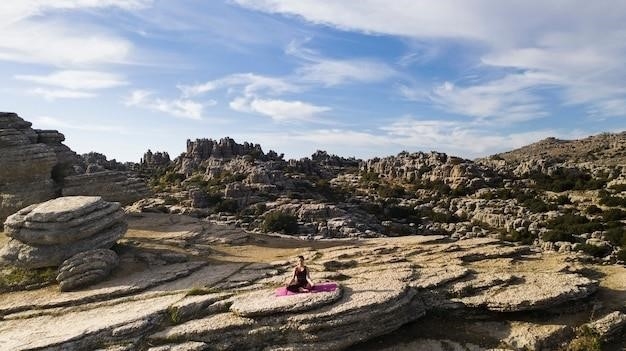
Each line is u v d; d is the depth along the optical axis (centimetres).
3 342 1934
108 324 2009
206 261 3058
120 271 2788
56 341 1888
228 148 18175
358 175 18188
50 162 4072
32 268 2711
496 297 2359
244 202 11231
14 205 3825
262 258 3222
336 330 2036
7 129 4041
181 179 16138
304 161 18150
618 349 2212
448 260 2947
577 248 7331
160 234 3641
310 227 9175
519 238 8862
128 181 4438
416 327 2319
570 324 2316
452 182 14862
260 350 1992
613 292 2611
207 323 2066
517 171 15925
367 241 3797
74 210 2809
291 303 2102
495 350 2148
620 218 9481
